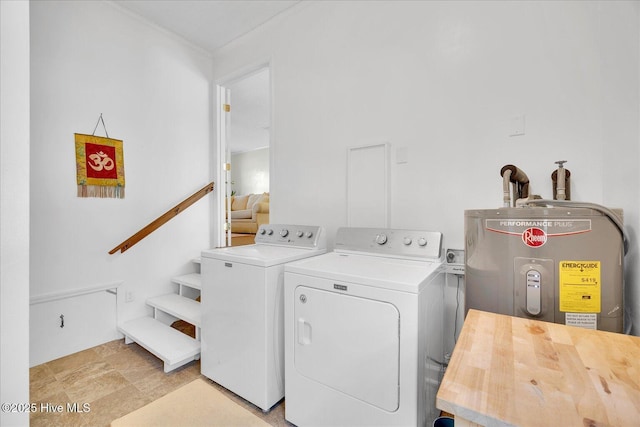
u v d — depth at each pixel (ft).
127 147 8.07
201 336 5.94
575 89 4.50
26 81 3.19
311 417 4.33
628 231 3.36
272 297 4.90
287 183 7.98
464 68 5.43
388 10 6.32
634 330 3.20
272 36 8.38
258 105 14.79
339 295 4.03
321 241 6.26
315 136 7.45
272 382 4.93
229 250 6.05
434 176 5.73
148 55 8.54
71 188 7.03
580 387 1.63
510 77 5.00
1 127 3.01
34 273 6.48
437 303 4.57
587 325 3.05
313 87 7.49
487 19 5.22
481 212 3.57
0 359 3.00
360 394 3.85
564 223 3.12
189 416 3.29
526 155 4.87
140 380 5.88
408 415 3.48
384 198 6.28
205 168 10.04
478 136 5.29
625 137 3.46
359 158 6.67
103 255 7.58
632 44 3.27
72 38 7.05
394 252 5.24
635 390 1.59
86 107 7.29
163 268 8.86
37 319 6.52
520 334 2.37
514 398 1.53
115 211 7.81
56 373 6.13
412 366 3.45
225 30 8.90
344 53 6.96
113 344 7.50
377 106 6.44
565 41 4.58
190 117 9.61
